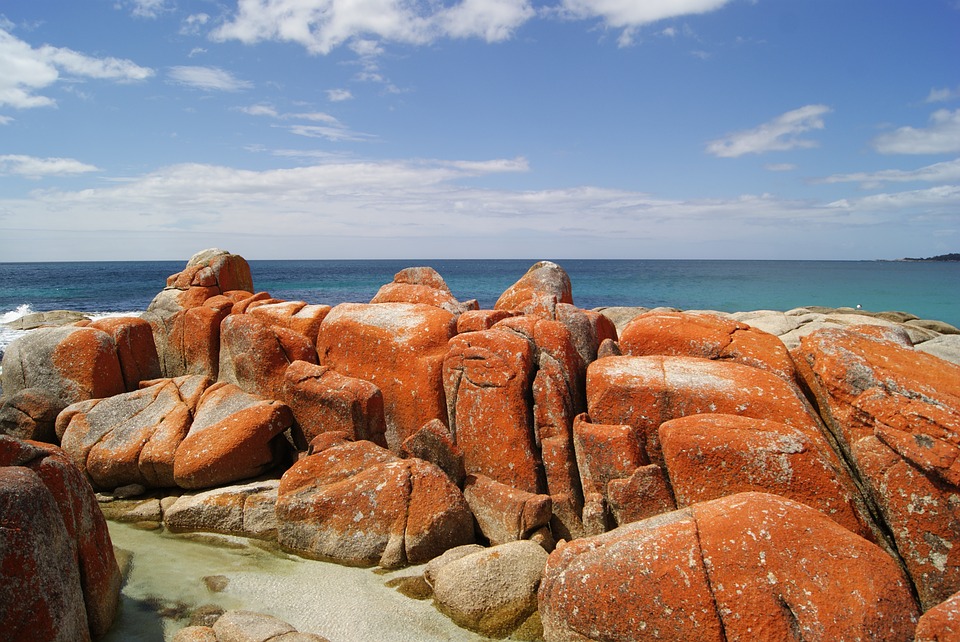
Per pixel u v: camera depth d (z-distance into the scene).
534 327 9.63
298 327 12.48
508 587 6.97
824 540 5.56
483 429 9.32
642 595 5.73
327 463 9.05
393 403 10.76
